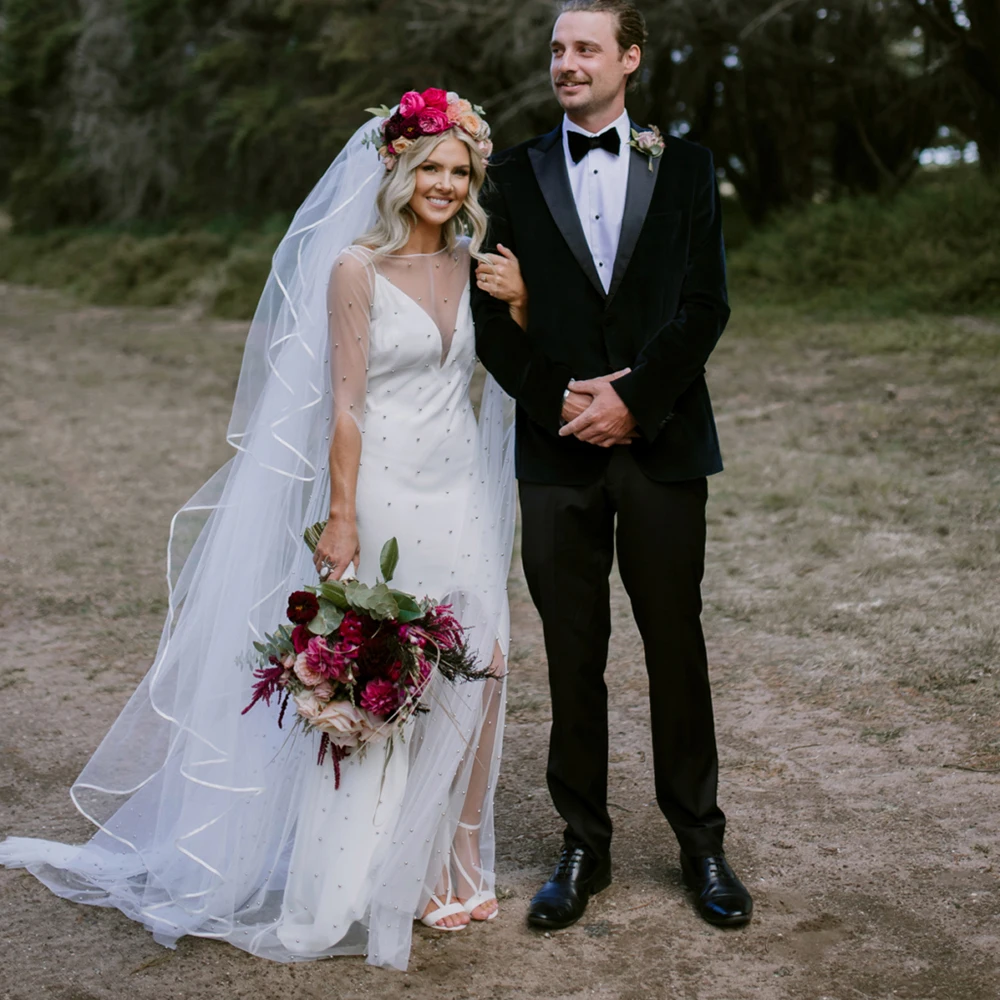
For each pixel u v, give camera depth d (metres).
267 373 3.18
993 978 2.71
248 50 23.06
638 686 4.65
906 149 18.80
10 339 17.27
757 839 3.39
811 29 17.69
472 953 2.90
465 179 2.91
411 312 2.93
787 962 2.81
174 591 3.22
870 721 4.16
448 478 3.04
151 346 15.84
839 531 6.36
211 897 3.01
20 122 31.31
